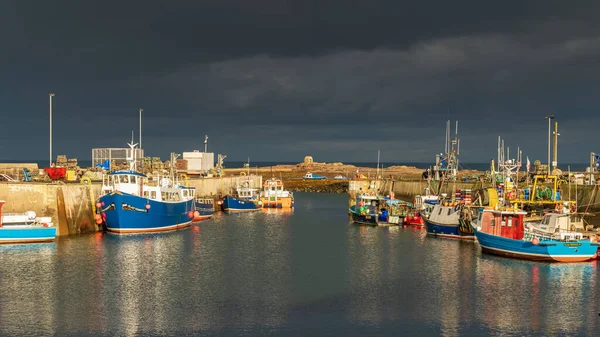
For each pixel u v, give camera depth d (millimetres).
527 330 38094
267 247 64750
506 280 49375
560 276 50500
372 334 37125
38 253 57188
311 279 49938
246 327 38062
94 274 50156
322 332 37406
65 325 37938
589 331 37906
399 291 46344
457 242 68500
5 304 41781
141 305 42094
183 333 36875
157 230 72812
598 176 85812
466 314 40906
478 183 99312
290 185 177000
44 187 65938
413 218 84188
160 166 106562
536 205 73938
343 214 102250
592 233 59562
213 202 102500
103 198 69062
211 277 50188
